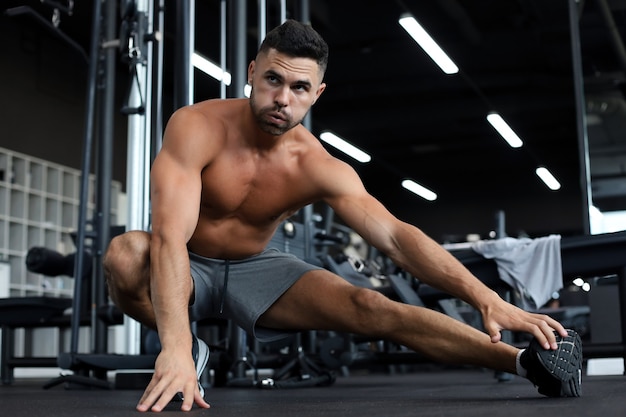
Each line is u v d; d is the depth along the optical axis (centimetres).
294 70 172
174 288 162
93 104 333
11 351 437
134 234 197
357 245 570
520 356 177
